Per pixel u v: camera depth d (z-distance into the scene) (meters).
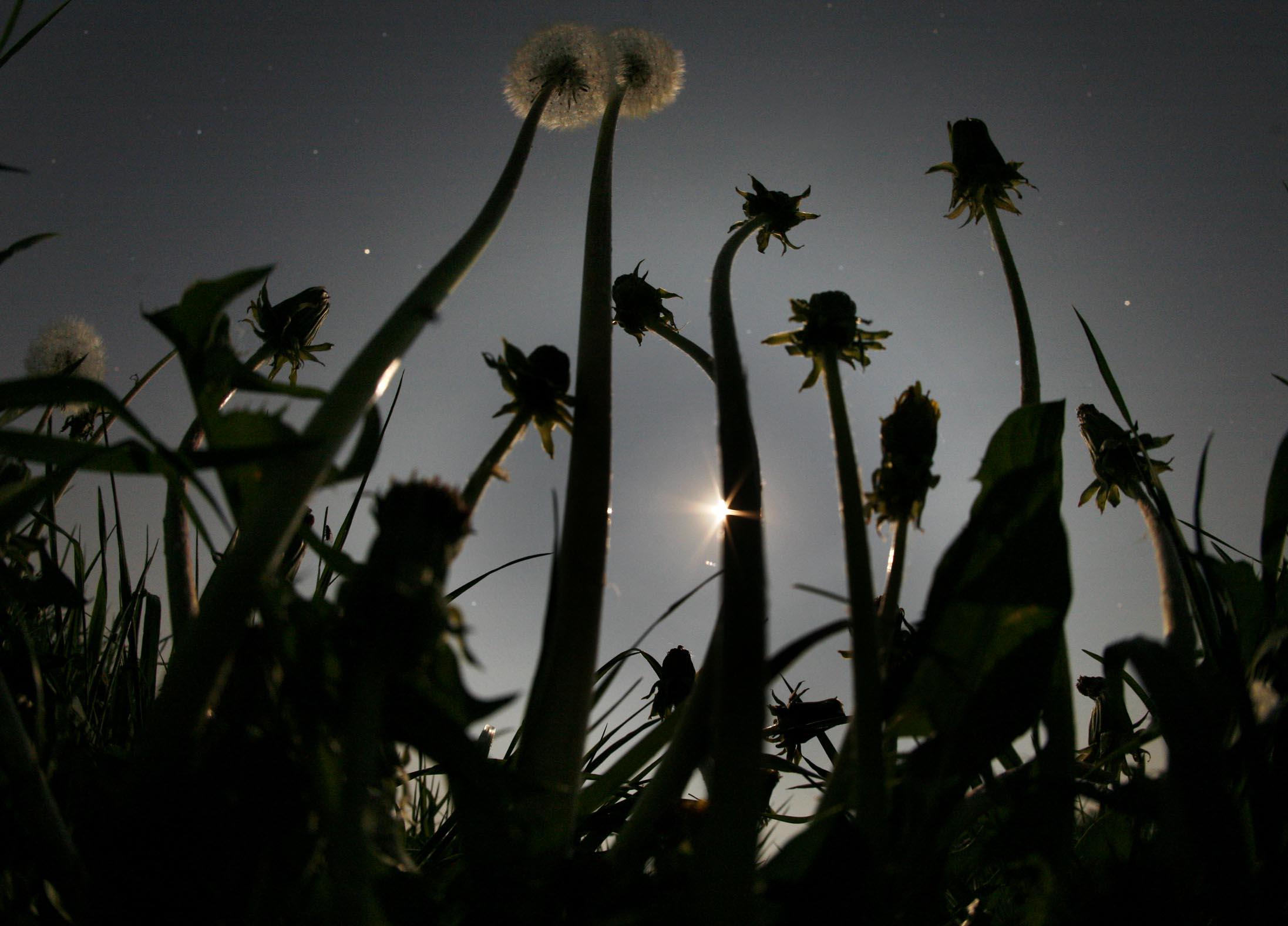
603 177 1.05
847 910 0.63
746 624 0.63
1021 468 0.79
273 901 0.59
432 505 0.64
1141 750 1.04
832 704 1.49
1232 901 0.62
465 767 0.61
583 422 0.85
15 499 0.69
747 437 0.74
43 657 0.88
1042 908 0.70
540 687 0.80
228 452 0.60
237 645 0.61
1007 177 1.25
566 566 0.77
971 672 0.75
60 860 0.60
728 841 0.57
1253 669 0.83
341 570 0.82
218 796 0.60
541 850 0.65
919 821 0.73
